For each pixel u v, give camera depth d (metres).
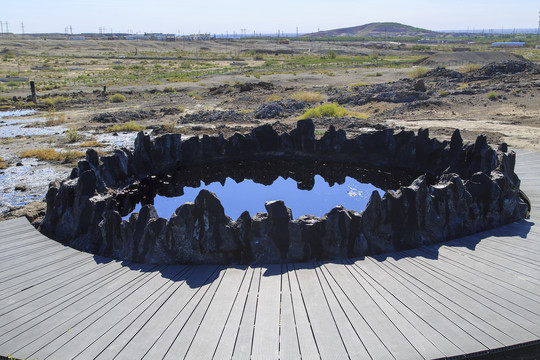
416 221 8.38
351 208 12.70
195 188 15.33
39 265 7.86
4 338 5.62
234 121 24.70
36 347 5.42
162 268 7.68
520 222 9.31
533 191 11.05
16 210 11.58
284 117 25.91
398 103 29.64
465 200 8.81
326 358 5.06
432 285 6.68
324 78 48.12
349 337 5.43
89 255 8.34
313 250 7.88
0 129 23.83
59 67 69.62
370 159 16.83
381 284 6.75
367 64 70.19
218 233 7.87
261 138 17.48
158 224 7.93
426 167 15.48
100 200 9.13
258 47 141.88
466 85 36.59
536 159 14.02
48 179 15.04
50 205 9.80
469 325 5.62
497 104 27.92
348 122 23.02
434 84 38.12
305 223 7.88
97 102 34.16
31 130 23.55
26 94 38.34
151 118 27.00
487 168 12.20
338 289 6.63
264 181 16.00
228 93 39.00
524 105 26.89
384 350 5.18
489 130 20.89
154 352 5.24
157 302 6.39
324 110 25.78
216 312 6.06
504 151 11.72
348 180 15.70
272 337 5.46
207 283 6.97
